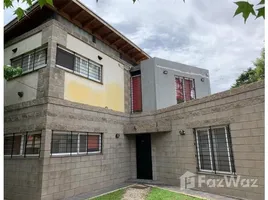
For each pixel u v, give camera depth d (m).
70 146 7.71
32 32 8.34
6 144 8.22
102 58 9.97
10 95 8.47
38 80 7.60
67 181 7.23
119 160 9.67
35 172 6.78
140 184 8.85
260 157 5.63
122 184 9.10
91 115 8.63
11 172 7.54
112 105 10.09
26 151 7.47
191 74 12.64
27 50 8.40
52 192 6.72
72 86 8.13
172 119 8.80
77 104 8.09
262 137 5.62
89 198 7.00
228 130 6.58
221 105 6.79
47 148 6.81
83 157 7.98
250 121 5.93
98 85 9.44
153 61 11.09
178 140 8.40
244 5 1.97
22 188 7.02
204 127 7.40
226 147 6.62
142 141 10.30
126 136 10.34
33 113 7.39
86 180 7.91
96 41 9.91
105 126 9.23
